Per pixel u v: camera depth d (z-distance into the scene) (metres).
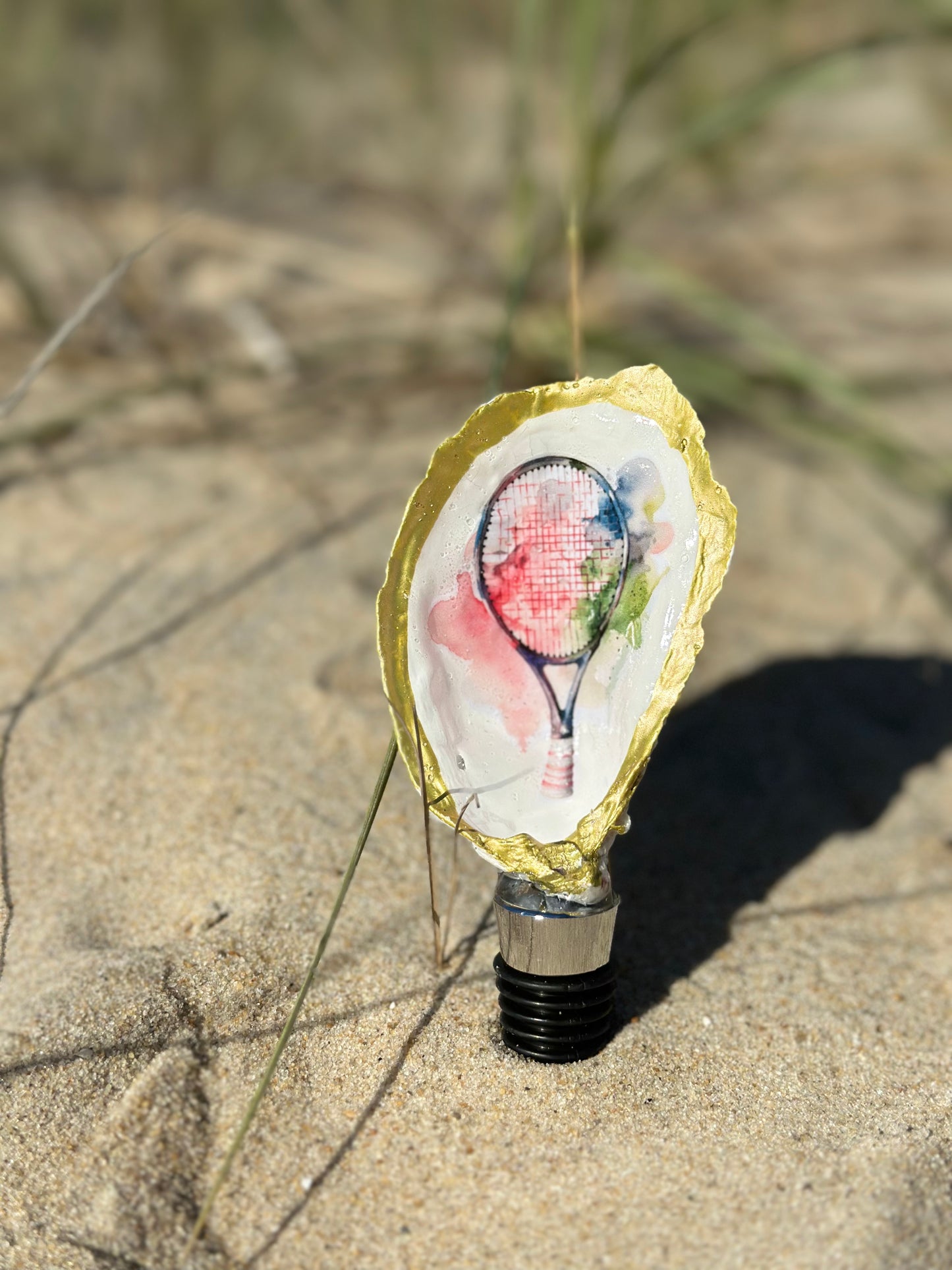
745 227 0.79
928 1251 0.21
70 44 0.74
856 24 0.68
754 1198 0.22
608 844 0.23
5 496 0.40
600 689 0.23
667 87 0.69
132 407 0.48
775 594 0.44
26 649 0.33
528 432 0.23
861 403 0.43
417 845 0.29
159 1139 0.22
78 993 0.25
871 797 0.34
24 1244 0.21
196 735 0.31
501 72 0.76
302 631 0.36
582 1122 0.23
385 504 0.43
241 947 0.26
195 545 0.39
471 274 0.64
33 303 0.53
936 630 0.43
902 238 0.80
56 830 0.28
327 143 0.77
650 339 0.55
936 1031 0.26
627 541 0.23
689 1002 0.26
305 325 0.58
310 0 0.74
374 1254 0.21
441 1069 0.24
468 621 0.23
